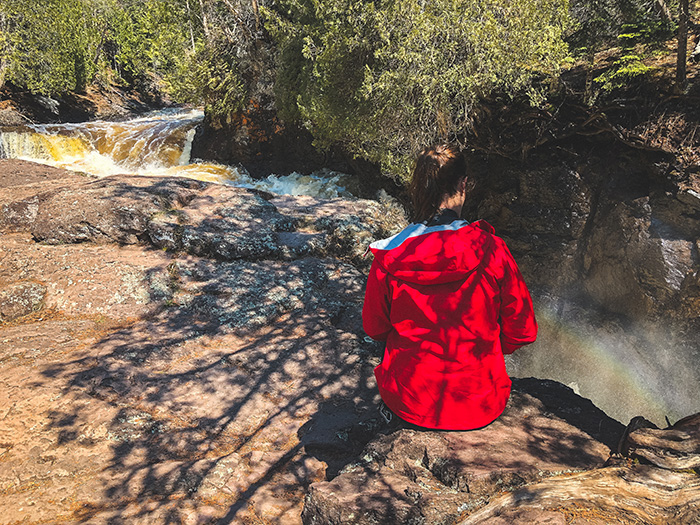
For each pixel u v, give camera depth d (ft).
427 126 27.89
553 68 24.80
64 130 64.03
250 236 14.37
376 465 6.68
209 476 7.47
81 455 7.84
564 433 6.92
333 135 34.73
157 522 6.64
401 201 37.70
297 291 12.65
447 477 6.01
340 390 9.54
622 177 25.55
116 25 97.86
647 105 23.06
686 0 20.07
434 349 6.19
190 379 9.64
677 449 5.87
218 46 54.49
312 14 38.68
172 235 14.14
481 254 6.02
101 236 14.51
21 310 11.69
